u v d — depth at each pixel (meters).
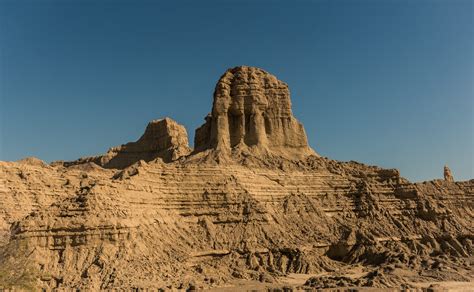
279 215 94.94
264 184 99.31
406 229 99.94
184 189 90.00
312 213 98.31
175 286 66.25
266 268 81.69
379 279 72.31
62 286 63.09
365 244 91.38
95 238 70.25
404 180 112.31
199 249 81.56
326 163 114.00
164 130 168.12
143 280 66.50
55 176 108.62
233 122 115.38
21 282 61.75
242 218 89.50
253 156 108.06
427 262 85.31
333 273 80.31
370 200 104.50
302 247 86.75
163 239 80.19
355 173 112.31
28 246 66.69
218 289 67.06
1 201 93.75
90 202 72.75
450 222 106.06
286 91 119.94
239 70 118.94
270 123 116.38
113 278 65.06
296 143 117.38
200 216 88.69
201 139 123.19
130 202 80.31
